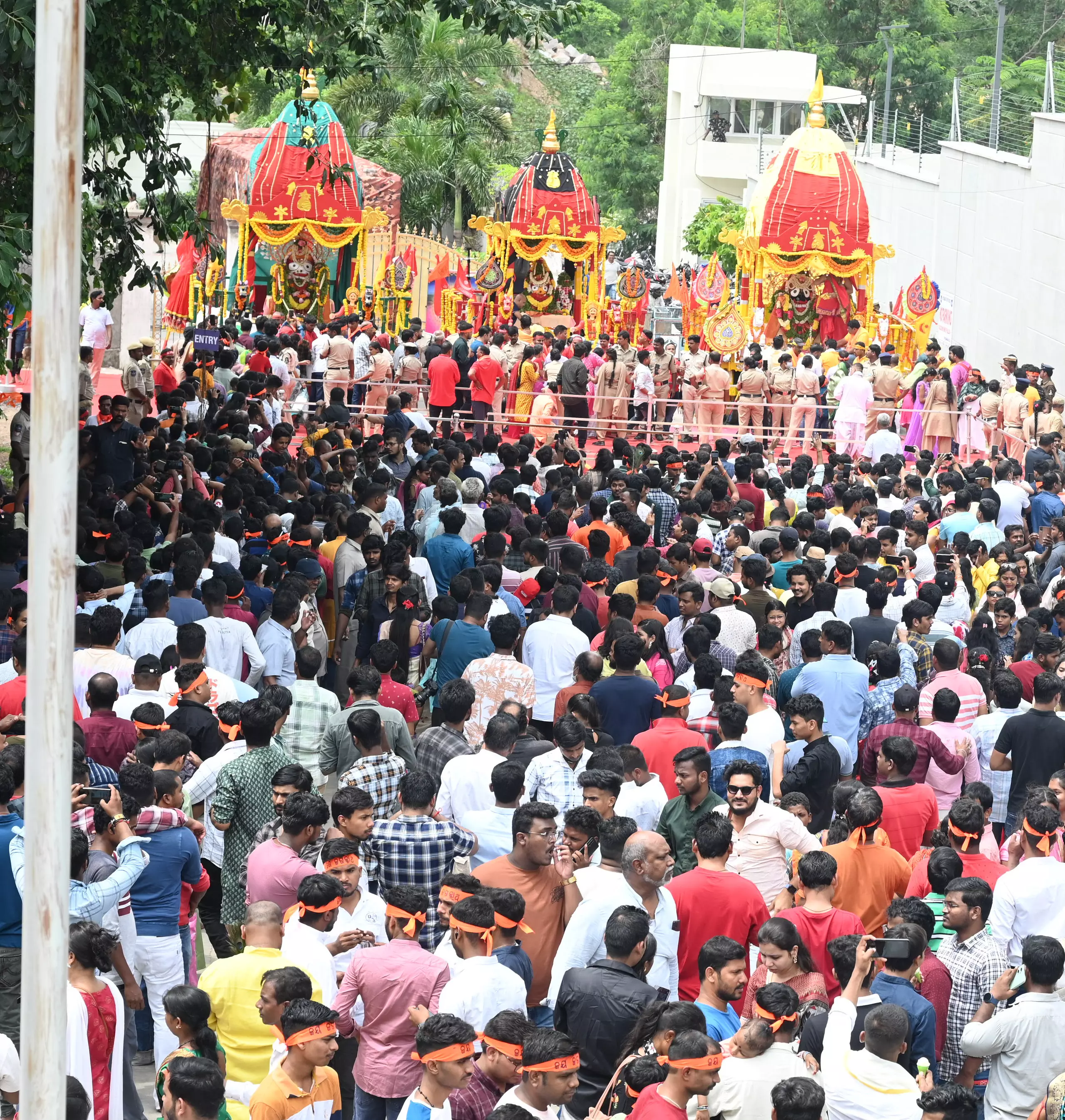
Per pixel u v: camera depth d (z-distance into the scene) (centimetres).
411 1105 543
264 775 802
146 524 1268
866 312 3180
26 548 1088
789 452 2523
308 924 654
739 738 860
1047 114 2919
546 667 1034
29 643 394
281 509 1405
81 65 396
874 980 635
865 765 925
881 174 4225
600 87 8100
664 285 4816
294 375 2273
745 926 693
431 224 5191
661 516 1459
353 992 627
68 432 395
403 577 1118
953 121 3812
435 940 716
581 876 686
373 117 5309
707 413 2525
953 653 1000
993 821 984
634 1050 580
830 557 1352
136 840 682
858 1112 571
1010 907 729
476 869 697
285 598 1047
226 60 1573
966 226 3416
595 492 1609
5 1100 581
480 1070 572
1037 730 939
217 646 1005
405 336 2439
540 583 1154
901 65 6488
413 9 1598
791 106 6088
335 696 923
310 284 3241
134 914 714
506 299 3375
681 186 6200
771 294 3203
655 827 804
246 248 3080
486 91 6762
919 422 2503
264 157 3075
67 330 395
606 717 941
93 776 763
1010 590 1373
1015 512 1731
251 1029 624
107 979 718
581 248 3384
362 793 732
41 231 392
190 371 2066
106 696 844
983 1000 681
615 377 2462
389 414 1898
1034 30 6488
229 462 1593
